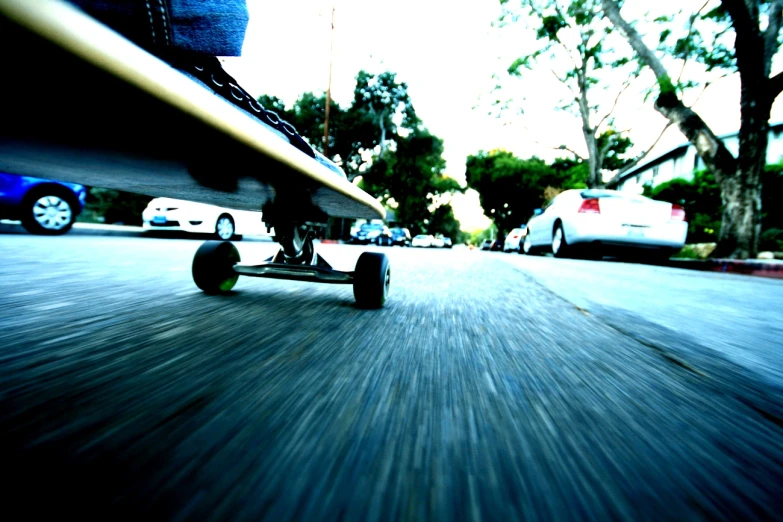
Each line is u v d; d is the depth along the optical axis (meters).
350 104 27.62
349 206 2.11
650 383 1.17
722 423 0.93
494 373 1.18
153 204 9.48
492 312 2.17
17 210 6.38
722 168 8.51
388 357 1.28
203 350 1.24
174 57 1.07
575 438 0.81
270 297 2.27
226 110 0.89
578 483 0.66
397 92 27.59
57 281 2.41
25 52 0.51
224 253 2.26
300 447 0.71
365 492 0.60
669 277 4.96
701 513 0.60
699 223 13.51
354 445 0.73
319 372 1.10
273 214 2.16
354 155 29.16
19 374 0.97
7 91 0.63
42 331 1.34
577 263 7.22
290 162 1.16
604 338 1.70
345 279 2.06
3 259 3.37
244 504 0.55
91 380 0.96
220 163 1.10
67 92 0.63
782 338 1.88
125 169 1.19
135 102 0.68
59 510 0.52
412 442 0.75
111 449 0.67
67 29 0.52
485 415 0.90
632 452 0.77
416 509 0.57
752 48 7.81
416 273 4.35
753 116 8.01
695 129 8.87
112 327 1.45
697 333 1.89
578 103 17.42
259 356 1.21
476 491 0.62
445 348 1.42
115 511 0.53
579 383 1.14
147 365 1.08
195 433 0.74
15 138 0.86
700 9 9.98
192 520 0.52
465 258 8.46
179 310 1.80
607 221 7.77
